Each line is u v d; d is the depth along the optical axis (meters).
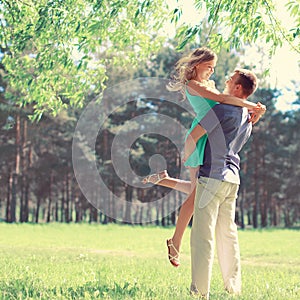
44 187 53.09
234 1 8.44
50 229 32.59
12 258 11.30
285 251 18.75
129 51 11.22
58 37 9.75
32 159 52.38
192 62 5.56
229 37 8.99
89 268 9.02
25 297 5.30
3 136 46.47
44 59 10.05
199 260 5.29
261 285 7.14
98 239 23.77
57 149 50.50
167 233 30.17
